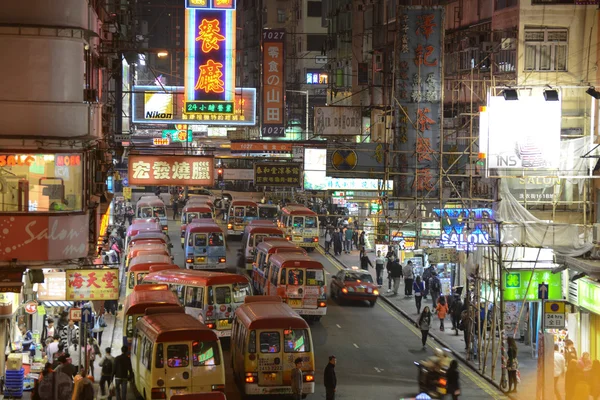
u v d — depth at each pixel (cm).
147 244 5572
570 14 4619
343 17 9094
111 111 4553
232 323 4172
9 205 3156
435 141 5066
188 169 5081
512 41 4700
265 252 5444
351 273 5716
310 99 11294
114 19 4778
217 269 6262
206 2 5253
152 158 5053
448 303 5159
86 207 3322
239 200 8231
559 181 4525
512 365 3712
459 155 5094
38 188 3189
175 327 3297
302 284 4847
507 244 3966
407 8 5050
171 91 5656
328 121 5588
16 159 3167
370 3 8300
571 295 4072
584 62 4622
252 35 14688
